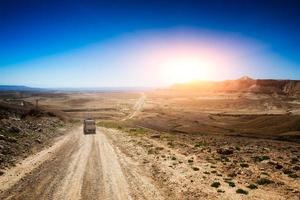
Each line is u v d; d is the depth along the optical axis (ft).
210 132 408.87
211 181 69.72
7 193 61.05
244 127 542.98
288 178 71.31
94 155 107.96
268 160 93.76
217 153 108.27
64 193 61.21
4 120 163.63
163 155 104.88
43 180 71.20
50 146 130.93
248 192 60.90
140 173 79.56
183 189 64.54
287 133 427.74
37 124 205.16
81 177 74.43
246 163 89.45
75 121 405.80
